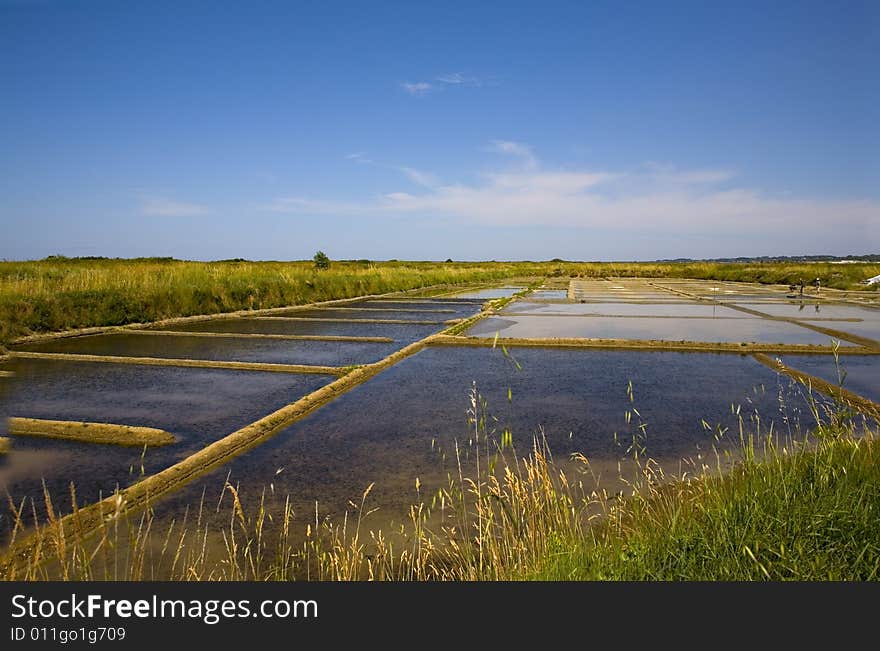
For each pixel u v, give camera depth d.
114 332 12.07
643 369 8.31
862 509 3.08
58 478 4.27
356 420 5.82
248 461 4.68
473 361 9.02
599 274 46.59
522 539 3.08
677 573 2.75
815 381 7.38
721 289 28.09
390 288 25.44
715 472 4.29
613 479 4.26
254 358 9.18
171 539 3.39
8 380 7.49
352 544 3.26
